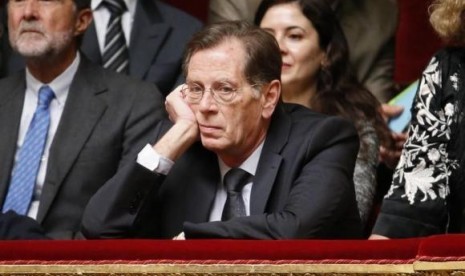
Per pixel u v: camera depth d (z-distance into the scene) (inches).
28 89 399.9
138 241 269.1
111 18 456.4
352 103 406.0
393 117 422.9
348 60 411.5
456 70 300.0
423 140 299.9
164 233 327.0
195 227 304.5
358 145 336.5
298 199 315.0
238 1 484.1
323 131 327.6
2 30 451.8
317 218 311.7
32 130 391.5
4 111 396.8
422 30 477.1
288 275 260.7
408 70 476.7
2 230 332.2
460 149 297.1
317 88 408.5
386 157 414.0
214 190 327.0
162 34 456.8
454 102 298.2
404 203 299.1
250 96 319.0
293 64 401.4
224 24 323.6
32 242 272.1
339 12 474.6
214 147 319.6
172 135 328.2
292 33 402.3
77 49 402.0
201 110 319.0
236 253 263.3
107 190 325.1
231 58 318.0
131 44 454.9
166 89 450.3
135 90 397.7
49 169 382.3
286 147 326.0
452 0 297.6
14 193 384.2
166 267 265.3
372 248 258.2
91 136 387.2
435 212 297.4
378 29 475.8
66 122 389.4
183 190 328.5
